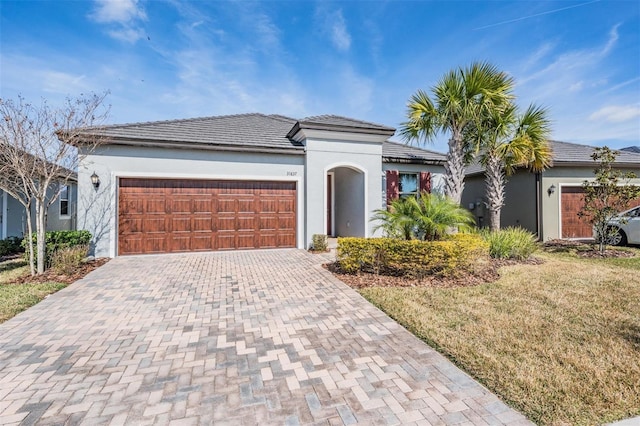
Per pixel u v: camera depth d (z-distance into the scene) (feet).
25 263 31.27
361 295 19.74
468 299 18.63
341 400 9.51
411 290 20.48
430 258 22.80
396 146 51.13
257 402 9.44
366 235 39.91
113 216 32.40
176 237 34.53
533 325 14.83
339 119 41.83
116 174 32.48
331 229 49.75
